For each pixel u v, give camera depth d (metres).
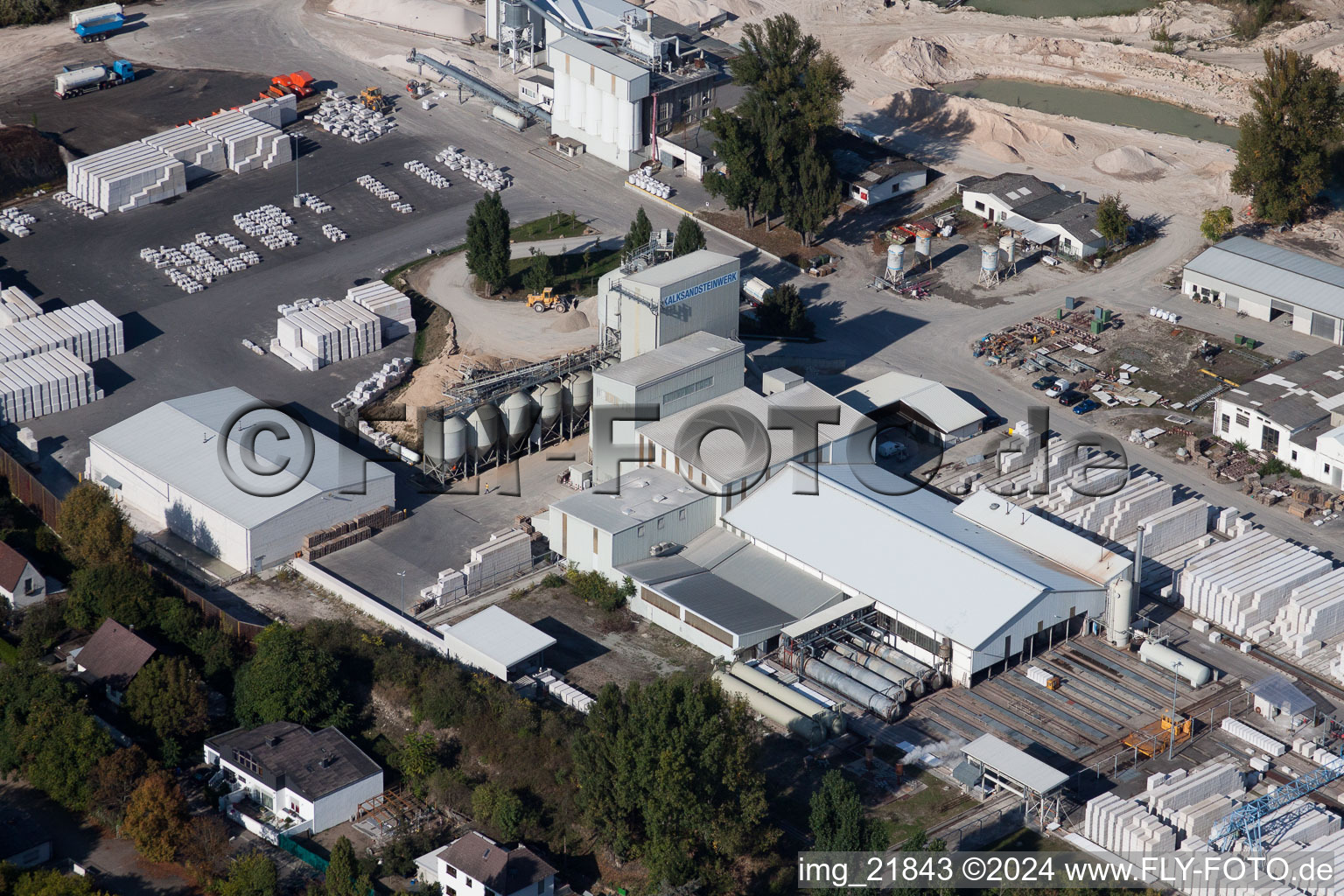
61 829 123.56
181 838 119.69
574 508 150.00
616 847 119.00
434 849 120.81
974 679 137.38
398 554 152.75
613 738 120.38
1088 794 124.69
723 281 169.50
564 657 140.00
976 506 153.50
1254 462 168.50
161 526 156.88
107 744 125.06
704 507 152.25
